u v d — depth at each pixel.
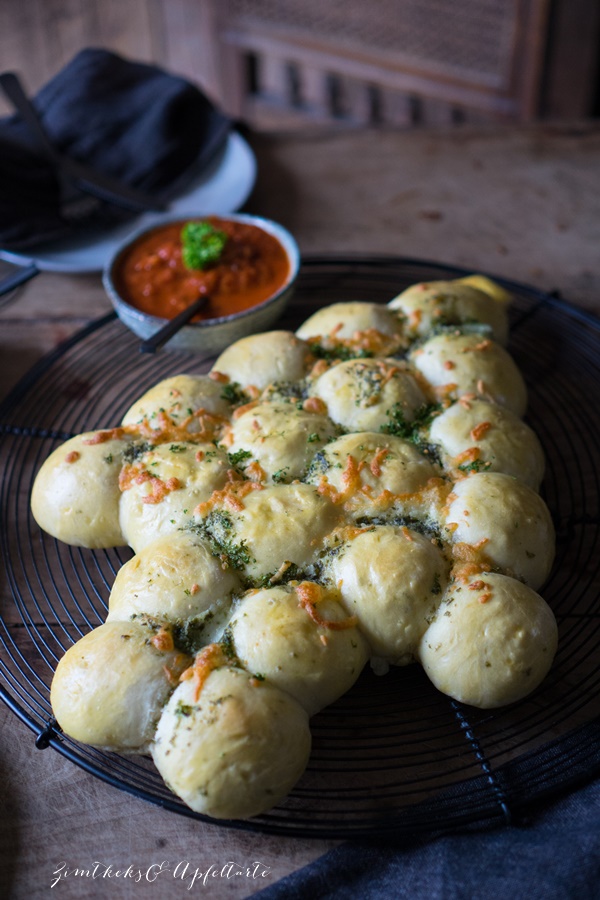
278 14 1.06
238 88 1.16
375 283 0.66
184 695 0.40
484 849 0.40
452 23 0.96
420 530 0.45
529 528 0.44
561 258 0.67
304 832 0.40
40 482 0.49
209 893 0.40
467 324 0.54
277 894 0.39
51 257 0.66
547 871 0.38
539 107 0.99
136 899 0.40
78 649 0.42
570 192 0.72
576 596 0.48
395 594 0.42
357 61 1.05
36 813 0.43
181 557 0.43
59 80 0.72
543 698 0.45
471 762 0.43
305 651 0.41
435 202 0.72
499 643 0.41
